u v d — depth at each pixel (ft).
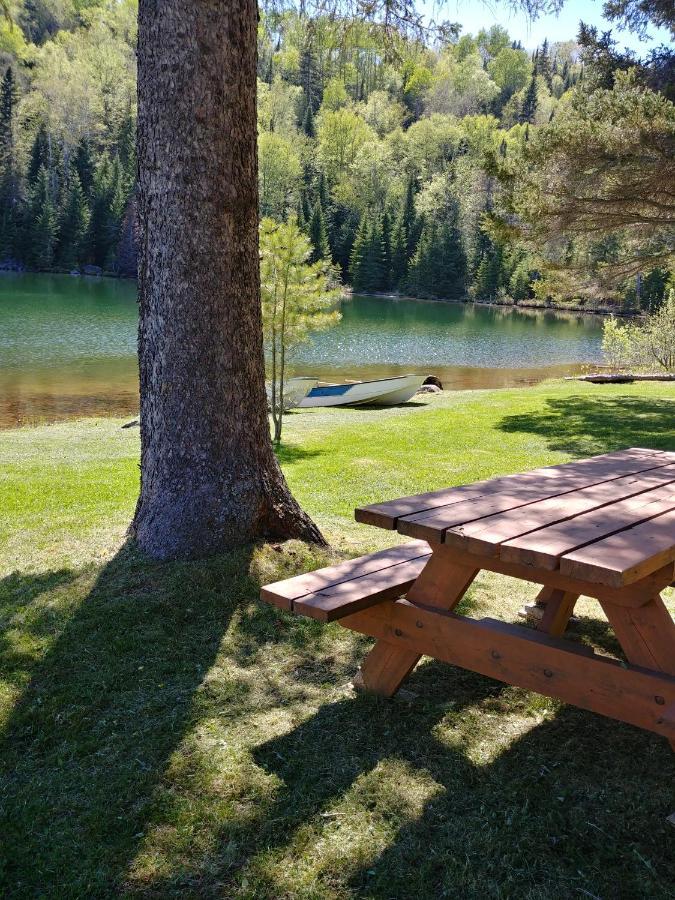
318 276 37.50
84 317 133.18
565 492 10.00
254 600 13.03
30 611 12.65
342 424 44.42
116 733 9.32
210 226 13.97
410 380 57.00
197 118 13.52
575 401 53.21
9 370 77.10
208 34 13.30
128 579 13.58
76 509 22.91
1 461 33.53
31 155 270.46
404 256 260.62
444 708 9.85
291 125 290.97
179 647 11.49
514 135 273.95
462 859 7.14
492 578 15.31
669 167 38.50
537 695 10.23
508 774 8.46
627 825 7.60
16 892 6.81
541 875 6.94
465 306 226.79
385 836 7.44
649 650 7.86
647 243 49.01
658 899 6.63
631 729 9.43
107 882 6.91
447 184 264.31
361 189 282.56
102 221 265.95
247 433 14.89
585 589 8.10
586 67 52.06
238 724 9.48
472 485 10.48
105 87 281.95
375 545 16.97
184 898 6.72
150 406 14.66
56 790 8.24
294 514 15.71
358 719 9.57
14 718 9.64
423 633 9.38
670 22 48.88
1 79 258.57
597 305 217.77
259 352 15.07
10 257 264.11
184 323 14.16
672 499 9.78
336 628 12.23
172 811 7.83
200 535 14.40
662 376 70.13
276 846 7.33
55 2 280.51
